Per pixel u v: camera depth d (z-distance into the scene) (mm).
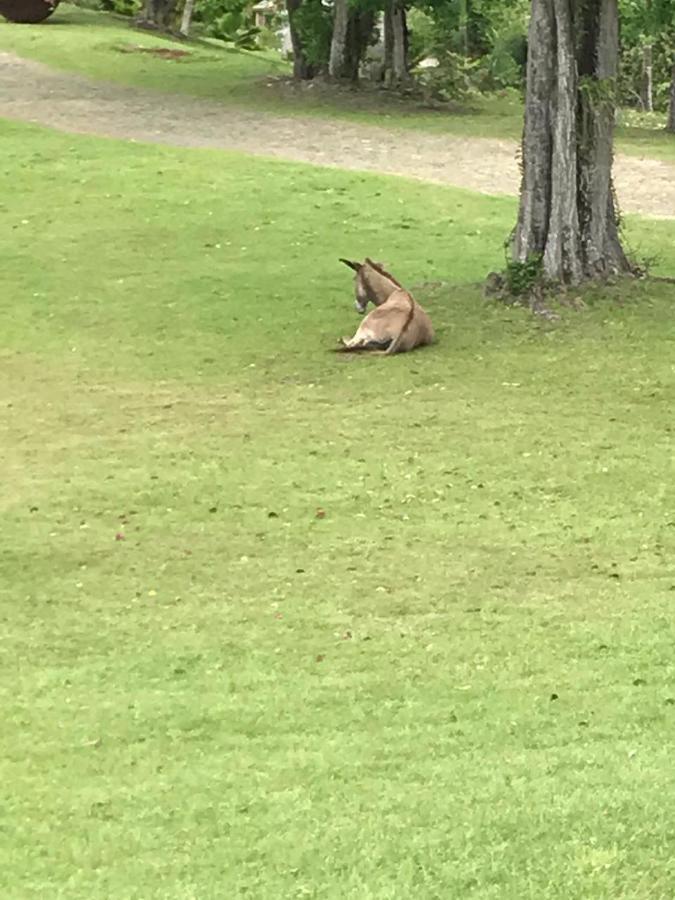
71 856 5492
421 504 10977
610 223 17188
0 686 7719
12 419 13516
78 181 23359
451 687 7504
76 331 16547
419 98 34406
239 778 6285
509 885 4969
